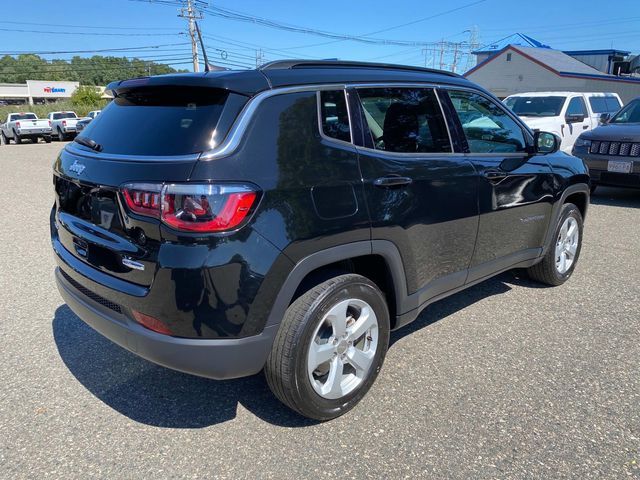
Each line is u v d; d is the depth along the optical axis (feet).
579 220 16.07
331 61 9.89
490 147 12.48
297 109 8.57
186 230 7.40
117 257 8.29
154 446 8.66
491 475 7.98
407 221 9.89
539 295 15.17
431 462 8.26
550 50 137.59
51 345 12.10
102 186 8.35
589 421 9.27
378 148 9.67
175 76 8.59
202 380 10.71
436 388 10.34
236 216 7.50
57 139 109.09
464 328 13.03
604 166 27.02
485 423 9.23
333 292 8.70
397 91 10.37
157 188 7.54
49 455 8.42
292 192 8.11
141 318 7.95
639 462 8.25
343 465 8.20
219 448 8.62
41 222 24.38
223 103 8.06
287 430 9.09
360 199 9.00
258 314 7.91
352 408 9.64
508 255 13.28
